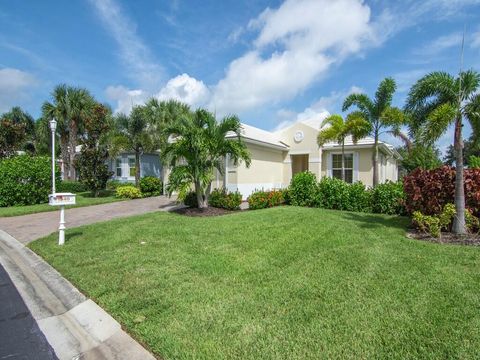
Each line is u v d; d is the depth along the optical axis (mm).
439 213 7223
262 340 2779
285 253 5344
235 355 2584
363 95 13539
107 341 3041
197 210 11000
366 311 3240
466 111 6707
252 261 4973
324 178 11945
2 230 9039
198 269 4656
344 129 13672
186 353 2645
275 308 3369
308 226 7504
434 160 17469
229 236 6723
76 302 3934
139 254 5547
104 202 15438
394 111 12742
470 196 7238
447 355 2502
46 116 23297
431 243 6031
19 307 3992
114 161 24469
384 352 2561
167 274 4492
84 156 17875
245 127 17078
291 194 12305
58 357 2877
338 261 4852
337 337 2785
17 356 2889
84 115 22312
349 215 9422
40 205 14445
